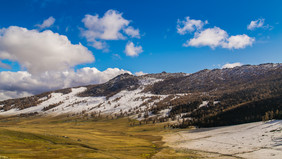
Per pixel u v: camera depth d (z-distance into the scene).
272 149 69.19
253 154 67.19
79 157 65.31
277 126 105.75
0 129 100.94
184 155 77.12
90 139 124.19
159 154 81.38
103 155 71.62
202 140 121.19
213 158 67.88
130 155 77.44
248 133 111.00
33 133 105.88
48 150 75.12
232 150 78.94
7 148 70.75
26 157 59.50
